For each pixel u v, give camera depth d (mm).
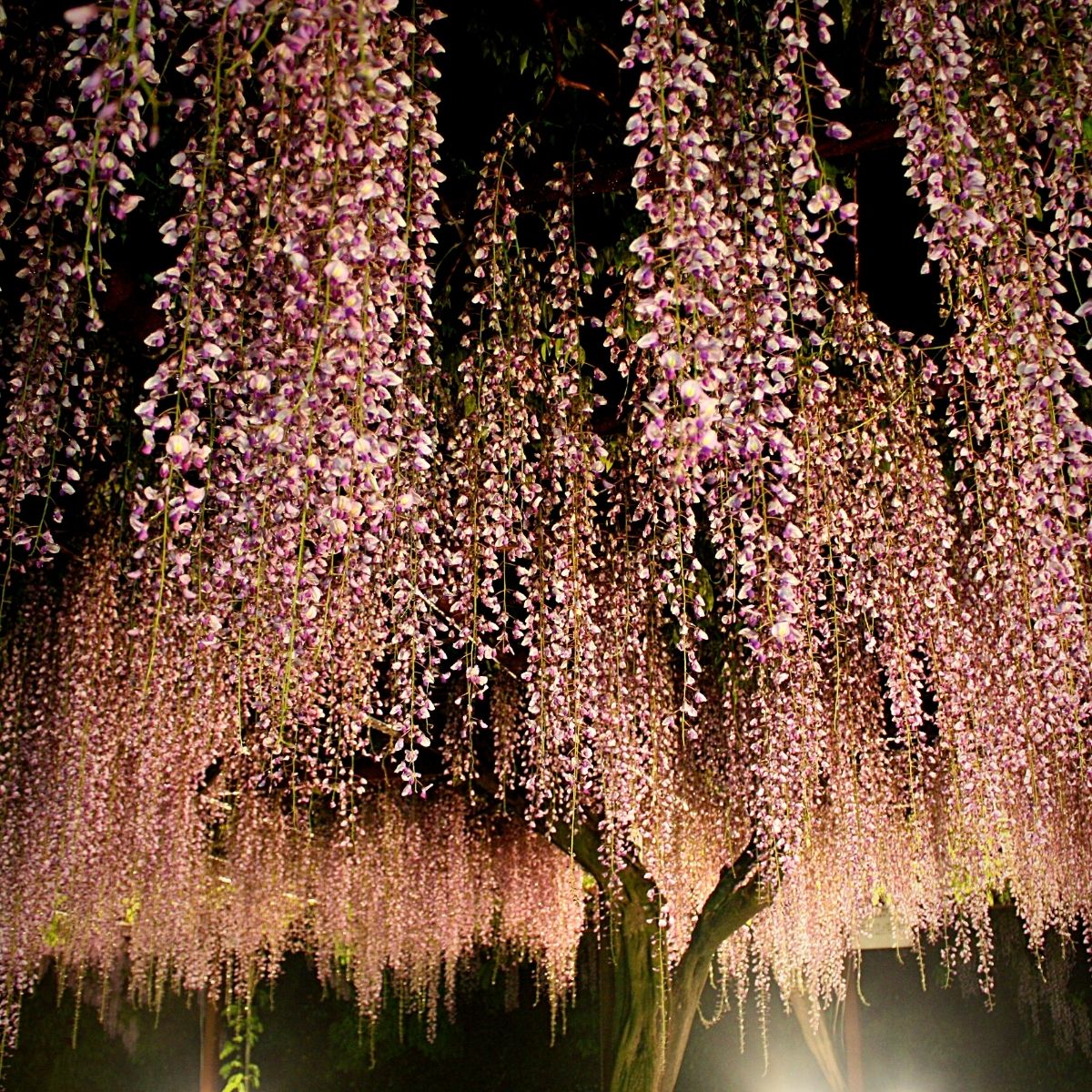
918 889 4840
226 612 2322
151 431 1625
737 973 6344
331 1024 11133
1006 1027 9625
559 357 2484
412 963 8297
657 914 5156
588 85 2555
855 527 2893
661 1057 5074
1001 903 6500
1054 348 1904
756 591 2191
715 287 1709
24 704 3977
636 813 3373
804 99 1843
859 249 2930
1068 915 4719
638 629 3264
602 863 5203
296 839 6469
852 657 3730
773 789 2969
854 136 2289
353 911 7109
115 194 1469
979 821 3270
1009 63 1934
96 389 2822
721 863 5184
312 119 1498
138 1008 10359
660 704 3668
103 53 1379
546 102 2461
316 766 2883
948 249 1942
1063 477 2092
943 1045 9859
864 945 8219
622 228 2848
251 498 1874
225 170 1755
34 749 3949
